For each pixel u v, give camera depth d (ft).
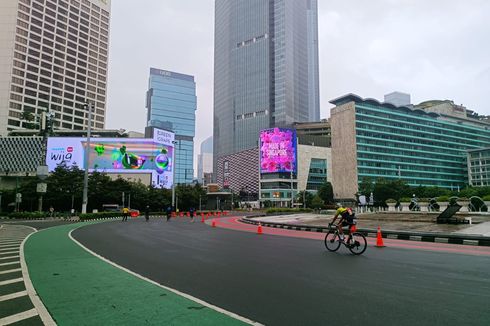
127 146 290.15
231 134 568.41
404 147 421.59
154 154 294.05
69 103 391.65
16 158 279.69
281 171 388.78
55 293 20.53
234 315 16.39
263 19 548.31
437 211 104.17
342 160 395.96
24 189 176.55
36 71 361.71
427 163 440.04
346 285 22.26
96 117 420.36
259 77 541.34
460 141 475.72
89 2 420.36
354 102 390.21
